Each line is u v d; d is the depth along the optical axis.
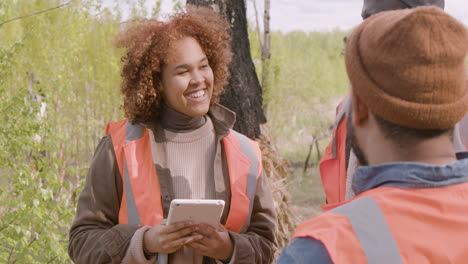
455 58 1.00
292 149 12.96
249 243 2.06
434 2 2.03
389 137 1.08
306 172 11.31
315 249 1.01
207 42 2.18
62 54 8.77
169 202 2.09
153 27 2.15
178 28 2.13
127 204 2.08
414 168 1.05
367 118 1.13
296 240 1.05
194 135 2.21
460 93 1.03
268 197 2.27
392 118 1.04
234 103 4.12
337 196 2.08
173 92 2.12
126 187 2.09
